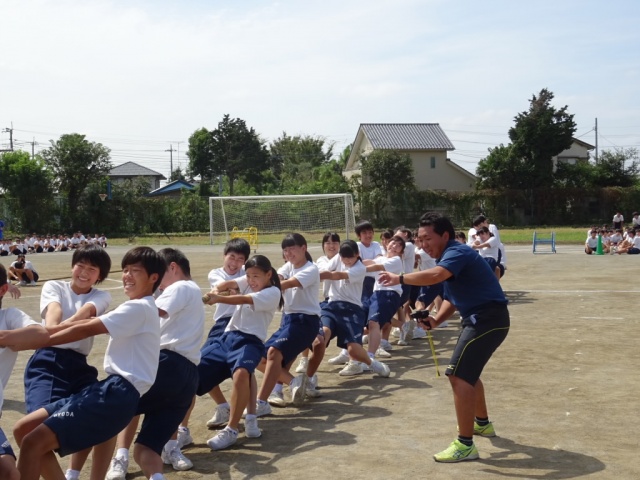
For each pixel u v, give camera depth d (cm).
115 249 3712
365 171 5072
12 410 648
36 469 370
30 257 3228
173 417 452
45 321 436
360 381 753
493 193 5147
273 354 623
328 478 472
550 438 548
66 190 5047
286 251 642
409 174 5109
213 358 560
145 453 434
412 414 621
